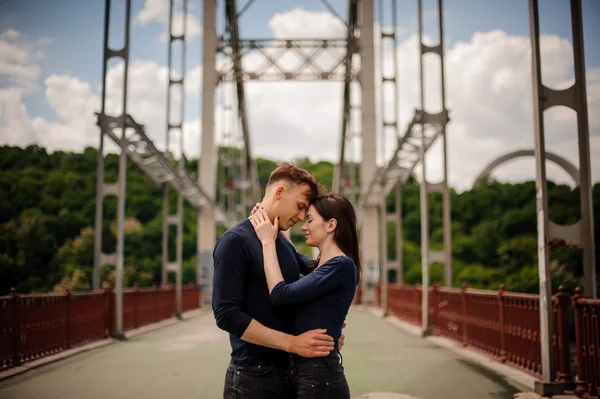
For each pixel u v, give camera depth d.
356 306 28.25
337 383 2.64
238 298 2.64
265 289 2.71
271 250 2.71
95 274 12.48
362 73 29.02
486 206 36.34
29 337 8.49
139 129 13.73
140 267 35.31
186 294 22.53
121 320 12.59
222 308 2.61
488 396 6.27
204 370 8.13
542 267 6.61
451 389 6.68
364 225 28.09
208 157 28.03
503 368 7.97
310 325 2.65
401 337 13.23
